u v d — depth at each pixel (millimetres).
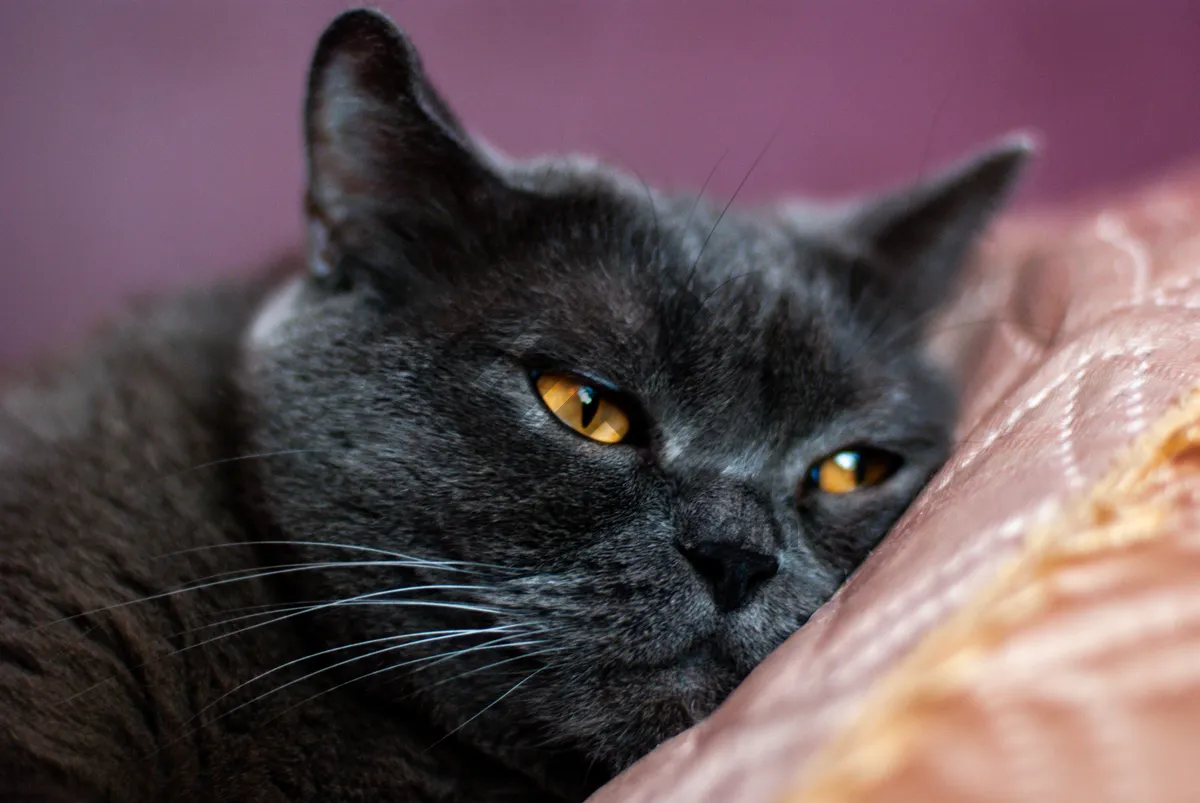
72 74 462
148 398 298
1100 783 158
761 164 499
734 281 279
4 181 463
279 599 273
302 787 261
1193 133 490
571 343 268
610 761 265
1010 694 173
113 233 471
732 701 218
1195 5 486
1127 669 171
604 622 259
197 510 279
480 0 479
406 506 267
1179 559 188
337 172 285
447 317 275
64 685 251
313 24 467
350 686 271
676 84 494
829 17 494
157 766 256
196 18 465
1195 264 253
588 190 290
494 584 262
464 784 274
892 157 498
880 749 170
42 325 465
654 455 268
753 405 273
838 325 292
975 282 330
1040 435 216
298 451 275
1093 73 494
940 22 495
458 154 277
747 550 259
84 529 269
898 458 287
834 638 205
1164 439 199
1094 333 238
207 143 473
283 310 293
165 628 264
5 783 237
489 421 267
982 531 200
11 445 292
